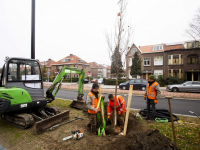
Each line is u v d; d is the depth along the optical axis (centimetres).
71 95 1324
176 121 536
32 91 561
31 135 434
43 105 573
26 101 507
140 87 1700
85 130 463
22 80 541
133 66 2544
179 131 439
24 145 377
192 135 410
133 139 329
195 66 2380
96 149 334
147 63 2827
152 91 536
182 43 2794
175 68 2508
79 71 782
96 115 449
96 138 395
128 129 473
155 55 2733
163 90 1759
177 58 2503
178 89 1534
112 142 345
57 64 4706
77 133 397
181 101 995
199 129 454
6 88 496
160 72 2680
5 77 505
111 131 450
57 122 518
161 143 311
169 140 348
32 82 567
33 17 779
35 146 369
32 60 580
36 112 648
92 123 437
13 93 476
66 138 395
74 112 681
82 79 803
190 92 1522
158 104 892
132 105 852
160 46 2784
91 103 436
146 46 3112
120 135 405
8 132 467
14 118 531
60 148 350
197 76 2445
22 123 499
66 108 764
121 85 1803
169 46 2791
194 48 2378
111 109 498
